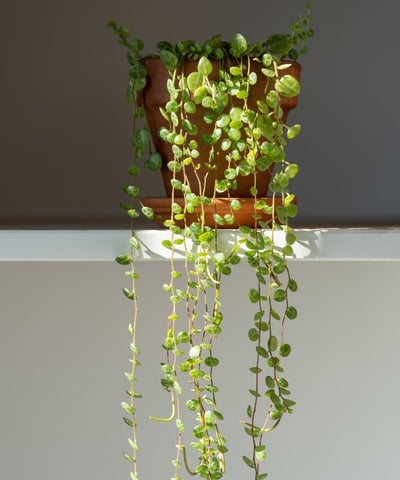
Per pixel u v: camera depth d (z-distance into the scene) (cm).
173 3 301
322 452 215
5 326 214
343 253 129
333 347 217
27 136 302
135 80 125
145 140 124
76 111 302
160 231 128
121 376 214
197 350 124
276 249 128
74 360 214
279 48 124
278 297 124
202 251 127
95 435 213
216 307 123
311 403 216
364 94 303
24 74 302
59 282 215
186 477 212
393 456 215
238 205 122
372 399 216
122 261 127
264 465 214
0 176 301
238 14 301
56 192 302
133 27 301
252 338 124
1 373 213
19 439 213
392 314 217
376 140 303
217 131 120
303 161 302
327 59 302
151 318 215
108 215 300
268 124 120
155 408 213
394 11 302
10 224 213
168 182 130
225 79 119
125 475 213
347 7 301
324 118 302
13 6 301
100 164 301
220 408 214
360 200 303
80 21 302
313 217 293
